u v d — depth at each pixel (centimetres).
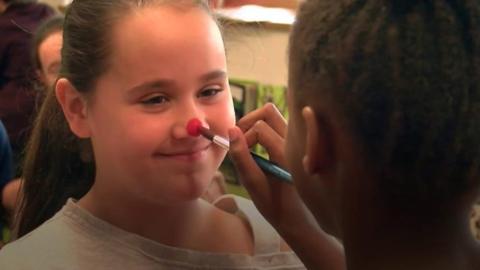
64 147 89
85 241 72
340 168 49
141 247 72
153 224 74
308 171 51
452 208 48
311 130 49
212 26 70
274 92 129
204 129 68
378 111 46
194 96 68
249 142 71
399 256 49
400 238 49
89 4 71
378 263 50
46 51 132
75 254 71
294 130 53
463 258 48
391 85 45
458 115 45
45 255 72
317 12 49
